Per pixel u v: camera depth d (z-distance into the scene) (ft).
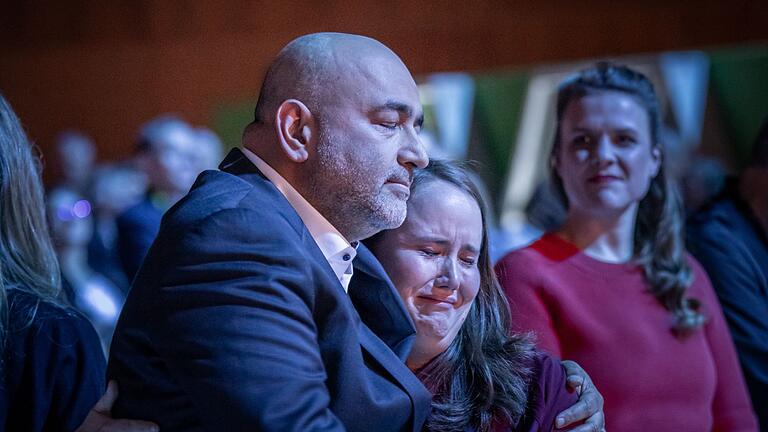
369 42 11.71
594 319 15.75
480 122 32.71
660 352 15.76
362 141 11.25
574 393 12.92
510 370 12.53
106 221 34.47
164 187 30.63
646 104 17.04
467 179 12.84
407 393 11.45
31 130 46.26
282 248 10.53
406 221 12.40
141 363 10.96
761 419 19.17
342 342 10.91
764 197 20.79
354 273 12.30
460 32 42.75
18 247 13.41
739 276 19.88
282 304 10.23
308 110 11.32
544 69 32.81
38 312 12.71
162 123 31.48
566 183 17.07
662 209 17.15
